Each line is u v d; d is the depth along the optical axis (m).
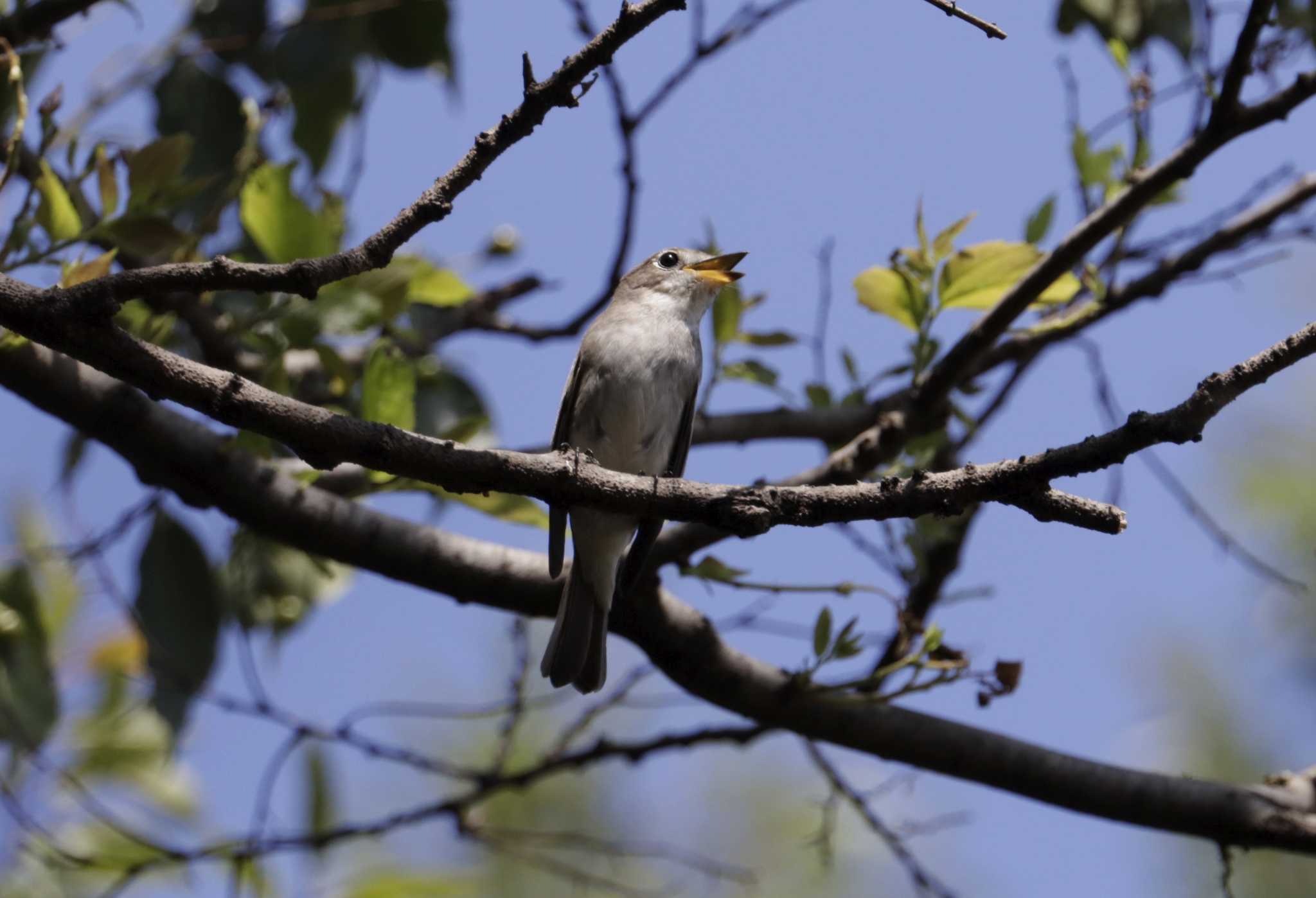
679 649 8.68
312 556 8.67
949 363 9.25
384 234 5.83
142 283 5.76
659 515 6.42
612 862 11.98
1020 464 6.04
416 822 9.42
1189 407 5.80
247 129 9.59
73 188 7.74
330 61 9.59
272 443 8.09
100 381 7.99
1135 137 9.38
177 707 8.69
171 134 9.52
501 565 8.80
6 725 8.32
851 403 9.99
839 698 8.32
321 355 8.79
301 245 8.73
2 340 7.43
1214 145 8.60
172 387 5.93
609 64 5.79
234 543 9.72
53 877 8.97
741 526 6.23
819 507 6.24
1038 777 8.64
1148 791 8.59
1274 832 8.45
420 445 6.21
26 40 8.70
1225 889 8.56
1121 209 8.74
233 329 8.83
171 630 8.76
